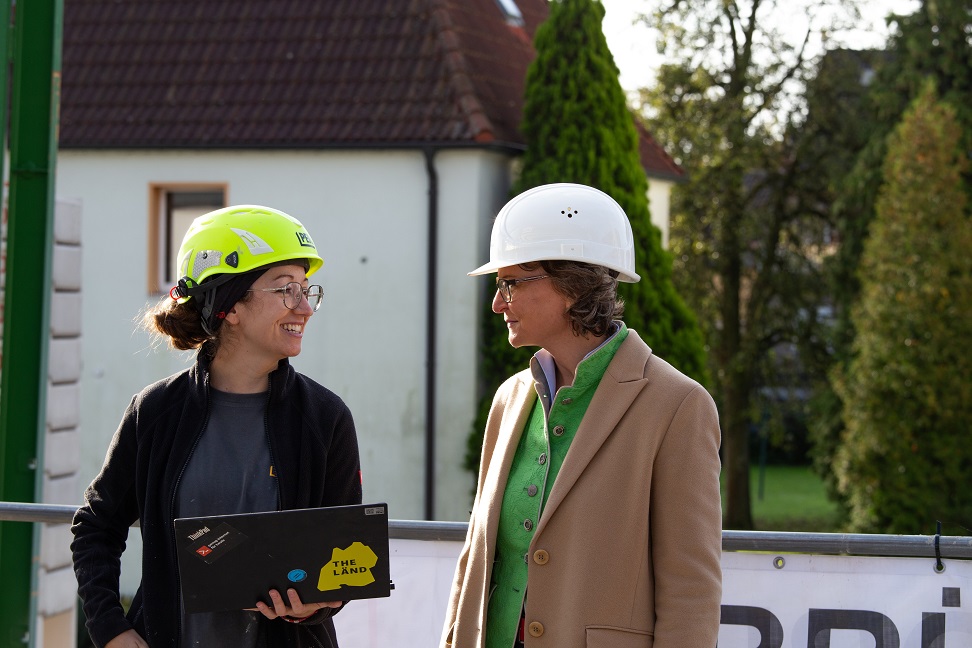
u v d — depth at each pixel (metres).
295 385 2.76
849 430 16.25
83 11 14.98
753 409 20.89
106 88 14.27
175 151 13.80
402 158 13.23
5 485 6.21
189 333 2.74
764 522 23.27
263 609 2.51
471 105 13.06
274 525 2.49
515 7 16.20
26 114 6.21
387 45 13.88
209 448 2.70
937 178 15.66
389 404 13.33
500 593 2.62
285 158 13.58
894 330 15.42
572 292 2.56
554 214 2.58
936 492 15.30
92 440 14.05
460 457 13.11
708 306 20.12
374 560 2.54
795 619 3.25
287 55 14.09
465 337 13.09
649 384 2.50
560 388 2.57
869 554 3.22
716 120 19.53
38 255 6.23
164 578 2.65
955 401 15.20
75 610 9.13
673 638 2.35
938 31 18.09
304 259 2.76
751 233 19.55
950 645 3.20
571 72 12.85
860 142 19.48
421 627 3.48
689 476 2.42
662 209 17.55
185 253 2.72
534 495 2.57
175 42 14.51
